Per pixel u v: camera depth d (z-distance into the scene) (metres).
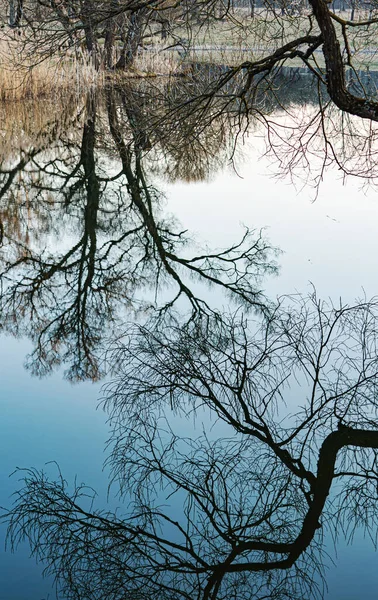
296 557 4.23
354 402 5.84
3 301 8.27
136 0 9.98
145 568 4.16
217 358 6.57
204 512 4.62
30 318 7.78
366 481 4.90
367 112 7.84
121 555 4.25
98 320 7.69
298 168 13.35
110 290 8.62
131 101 13.96
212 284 8.57
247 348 6.73
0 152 14.82
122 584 4.04
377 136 12.10
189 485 4.86
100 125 16.81
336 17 8.55
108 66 20.09
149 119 10.35
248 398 5.91
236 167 13.67
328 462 5.12
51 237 10.56
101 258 9.83
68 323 7.59
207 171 13.17
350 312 7.40
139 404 5.81
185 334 7.06
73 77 18.61
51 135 16.14
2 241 10.38
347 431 5.48
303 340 6.86
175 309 7.84
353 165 12.90
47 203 12.01
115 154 14.20
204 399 5.91
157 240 10.40
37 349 6.96
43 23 11.91
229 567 4.16
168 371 6.32
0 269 9.39
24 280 8.97
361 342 6.76
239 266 8.99
